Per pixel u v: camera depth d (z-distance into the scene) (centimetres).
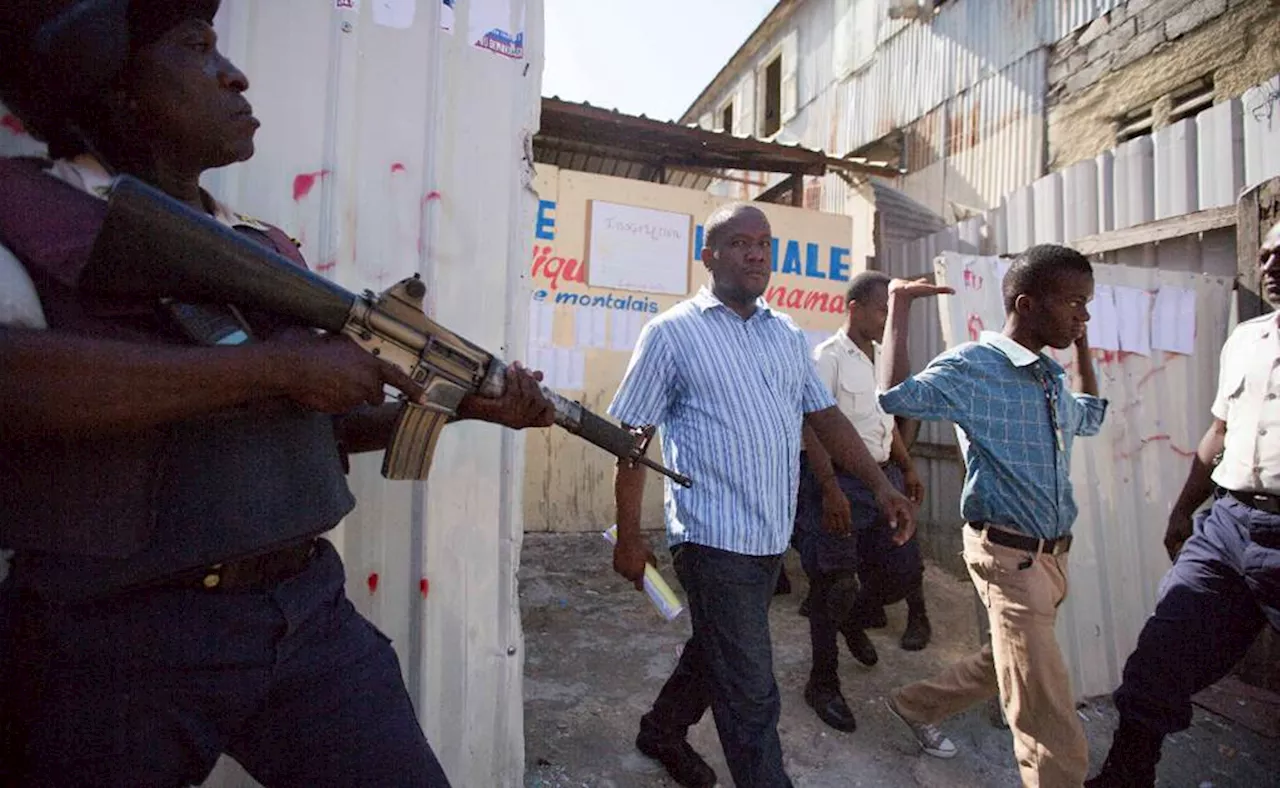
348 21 180
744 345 212
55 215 92
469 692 199
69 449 92
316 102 178
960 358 232
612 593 434
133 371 84
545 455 574
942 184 809
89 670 96
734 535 198
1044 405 225
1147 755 232
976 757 272
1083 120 652
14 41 93
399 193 187
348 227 181
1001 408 224
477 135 196
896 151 893
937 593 460
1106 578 342
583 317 579
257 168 172
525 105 203
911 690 268
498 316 201
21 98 100
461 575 197
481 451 200
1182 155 431
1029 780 213
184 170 113
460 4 193
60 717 95
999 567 220
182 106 106
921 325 547
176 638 100
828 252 655
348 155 181
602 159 785
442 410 124
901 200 712
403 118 187
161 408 86
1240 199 370
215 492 102
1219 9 546
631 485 211
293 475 112
